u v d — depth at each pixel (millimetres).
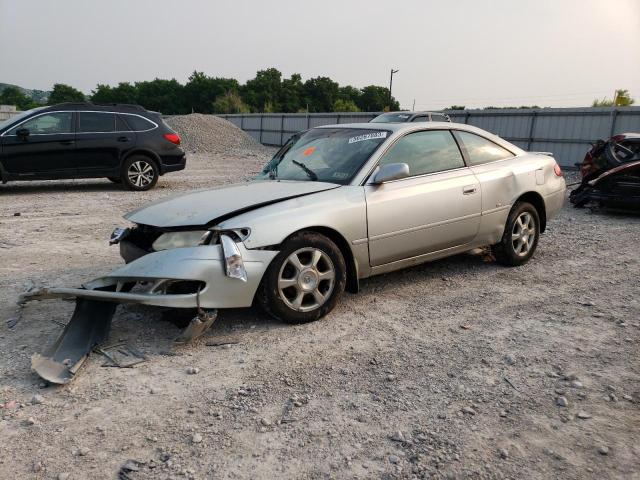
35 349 3807
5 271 5688
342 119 31484
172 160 12656
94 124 11688
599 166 10031
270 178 5086
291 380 3420
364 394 3268
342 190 4500
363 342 3996
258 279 3955
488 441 2809
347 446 2760
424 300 4930
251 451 2711
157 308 4543
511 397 3248
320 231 4344
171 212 4223
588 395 3277
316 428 2912
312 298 4348
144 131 12250
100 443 2752
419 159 5078
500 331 4246
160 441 2777
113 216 9008
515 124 23109
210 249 3836
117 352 3752
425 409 3111
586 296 5094
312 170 4945
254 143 29281
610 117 19938
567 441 2816
